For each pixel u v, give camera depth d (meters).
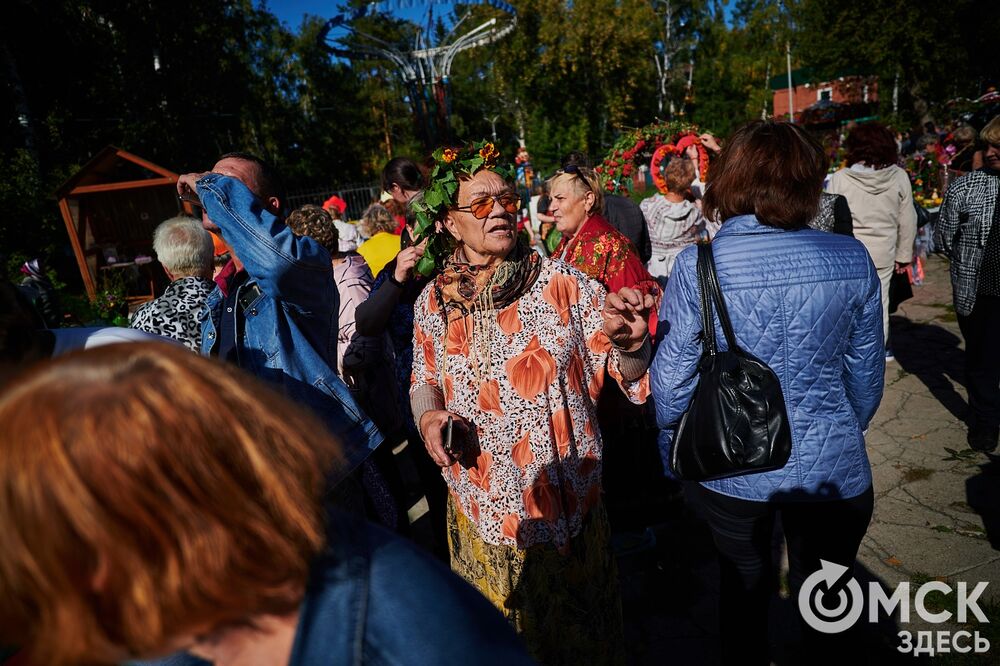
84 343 1.45
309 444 0.73
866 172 4.05
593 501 1.97
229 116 23.27
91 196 11.45
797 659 2.38
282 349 1.88
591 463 1.95
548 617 1.94
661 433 2.06
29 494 0.58
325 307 1.96
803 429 1.73
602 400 2.59
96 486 0.58
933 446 3.73
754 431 1.70
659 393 1.86
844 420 1.75
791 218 1.76
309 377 1.89
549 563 1.91
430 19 11.30
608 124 37.12
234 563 0.63
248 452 0.66
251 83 27.05
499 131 42.25
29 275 7.05
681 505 2.78
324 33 10.69
